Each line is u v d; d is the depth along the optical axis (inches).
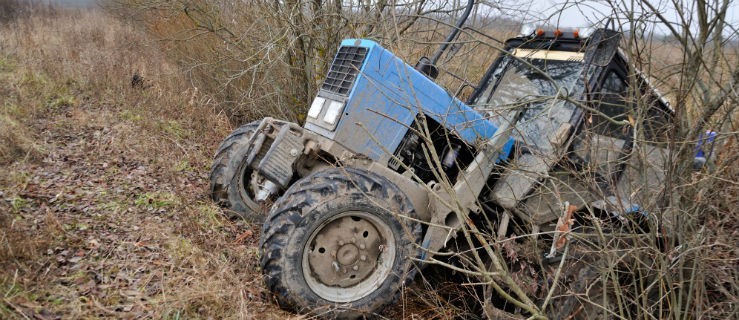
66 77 342.6
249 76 294.4
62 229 151.6
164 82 350.3
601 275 125.0
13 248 131.6
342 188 130.7
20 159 207.6
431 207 143.3
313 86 257.9
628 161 140.0
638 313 120.3
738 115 123.4
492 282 107.7
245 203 181.5
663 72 124.6
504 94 173.2
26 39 447.8
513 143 156.4
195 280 135.4
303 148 150.5
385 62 146.8
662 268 114.9
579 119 149.3
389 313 148.4
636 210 132.9
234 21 294.8
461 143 157.5
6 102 270.4
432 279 164.4
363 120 147.0
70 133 250.7
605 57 154.4
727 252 117.8
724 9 108.7
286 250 127.5
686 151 121.4
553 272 135.6
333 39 249.8
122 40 514.9
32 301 118.2
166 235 158.4
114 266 139.7
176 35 372.2
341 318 133.4
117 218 169.6
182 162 231.3
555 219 144.4
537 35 174.6
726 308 121.7
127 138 247.9
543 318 108.0
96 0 753.0
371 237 137.4
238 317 125.0
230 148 184.4
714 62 115.6
